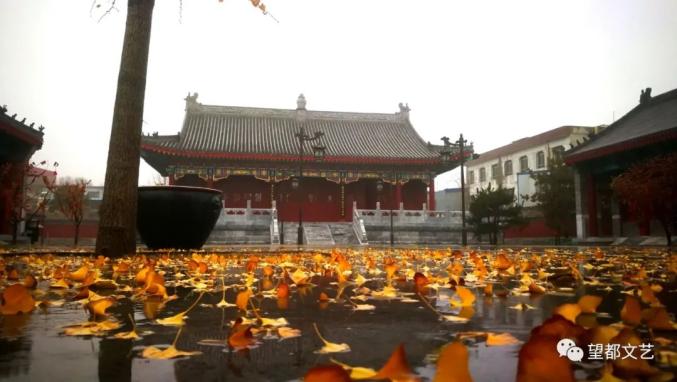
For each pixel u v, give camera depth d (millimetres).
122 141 8133
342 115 48750
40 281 4559
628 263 7652
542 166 55094
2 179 23672
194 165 40188
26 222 29641
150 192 10625
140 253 9016
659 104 31000
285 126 46750
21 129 23516
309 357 1584
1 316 2445
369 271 5750
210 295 3387
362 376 1280
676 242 23016
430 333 2004
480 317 2420
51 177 53312
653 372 1302
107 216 7965
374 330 2074
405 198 46594
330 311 2639
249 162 40906
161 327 2133
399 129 49031
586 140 31250
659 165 19844
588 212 30547
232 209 36312
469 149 39375
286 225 38531
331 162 41031
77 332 1980
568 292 3562
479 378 1322
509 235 39469
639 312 2018
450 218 39000
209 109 46062
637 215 21391
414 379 1266
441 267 6660
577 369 1370
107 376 1347
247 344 1766
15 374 1357
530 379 1147
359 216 37719
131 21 8414
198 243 11484
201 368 1437
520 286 4023
